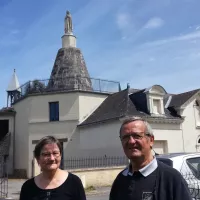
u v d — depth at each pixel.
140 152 3.00
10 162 27.95
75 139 25.47
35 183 3.72
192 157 6.70
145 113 22.53
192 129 24.44
